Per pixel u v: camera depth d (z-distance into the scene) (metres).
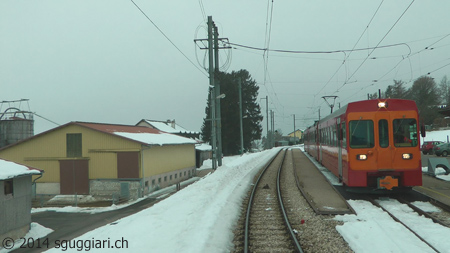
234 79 60.75
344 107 12.52
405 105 11.32
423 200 11.05
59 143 24.95
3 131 31.80
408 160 11.08
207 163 44.41
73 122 24.55
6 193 13.82
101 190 23.98
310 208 10.16
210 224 7.56
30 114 34.09
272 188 15.07
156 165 25.92
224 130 55.22
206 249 6.01
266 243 7.05
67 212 19.20
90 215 18.00
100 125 27.20
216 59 23.52
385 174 11.13
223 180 15.84
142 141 23.81
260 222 8.84
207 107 58.53
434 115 60.09
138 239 6.92
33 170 15.27
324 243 6.91
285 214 9.18
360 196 12.13
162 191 24.95
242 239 7.46
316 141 26.78
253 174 20.86
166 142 27.19
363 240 6.64
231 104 56.34
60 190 24.64
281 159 33.88
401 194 12.16
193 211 9.23
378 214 9.02
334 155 15.50
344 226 7.75
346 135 11.62
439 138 51.72
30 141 25.41
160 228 7.71
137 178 23.52
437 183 14.61
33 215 18.73
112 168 24.00
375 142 11.23
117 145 23.95
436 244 6.40
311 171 21.23
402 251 5.91
